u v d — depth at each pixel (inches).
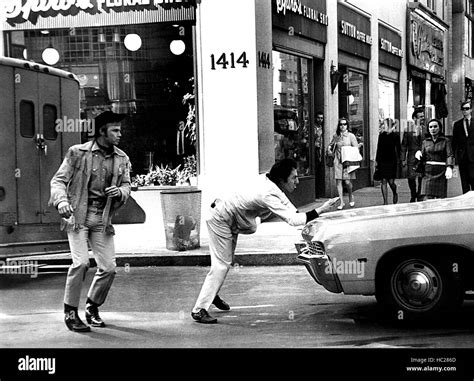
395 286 272.7
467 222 263.0
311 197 708.0
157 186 587.8
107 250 291.3
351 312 310.0
